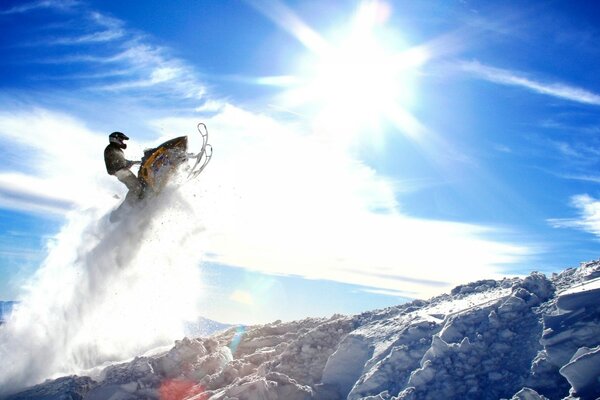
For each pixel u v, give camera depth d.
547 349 6.58
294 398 7.80
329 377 8.45
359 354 8.52
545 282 8.35
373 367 7.79
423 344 7.92
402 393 6.89
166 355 10.49
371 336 8.80
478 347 7.31
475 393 6.63
